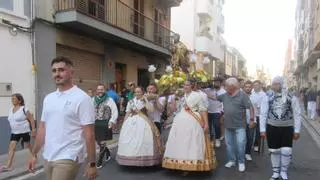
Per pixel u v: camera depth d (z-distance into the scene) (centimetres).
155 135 822
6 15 1045
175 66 1050
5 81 1043
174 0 2338
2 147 1019
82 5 1405
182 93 829
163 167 791
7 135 1038
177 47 1063
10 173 770
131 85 1111
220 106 1095
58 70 396
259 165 877
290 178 764
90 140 393
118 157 819
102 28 1416
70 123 391
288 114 700
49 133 394
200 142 756
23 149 1055
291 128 704
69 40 1361
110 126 829
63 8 1298
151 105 844
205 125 768
